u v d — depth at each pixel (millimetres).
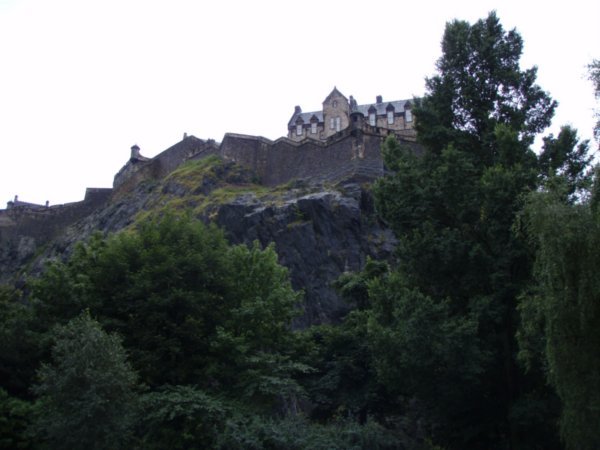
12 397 24188
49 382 19703
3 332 25281
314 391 29125
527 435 23734
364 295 32938
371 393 28828
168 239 28578
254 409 24359
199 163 66625
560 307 17344
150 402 22109
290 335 29375
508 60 30703
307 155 58000
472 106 29969
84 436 18750
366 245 44781
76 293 26250
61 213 87750
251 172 61875
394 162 29500
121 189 82000
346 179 50969
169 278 26328
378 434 24688
